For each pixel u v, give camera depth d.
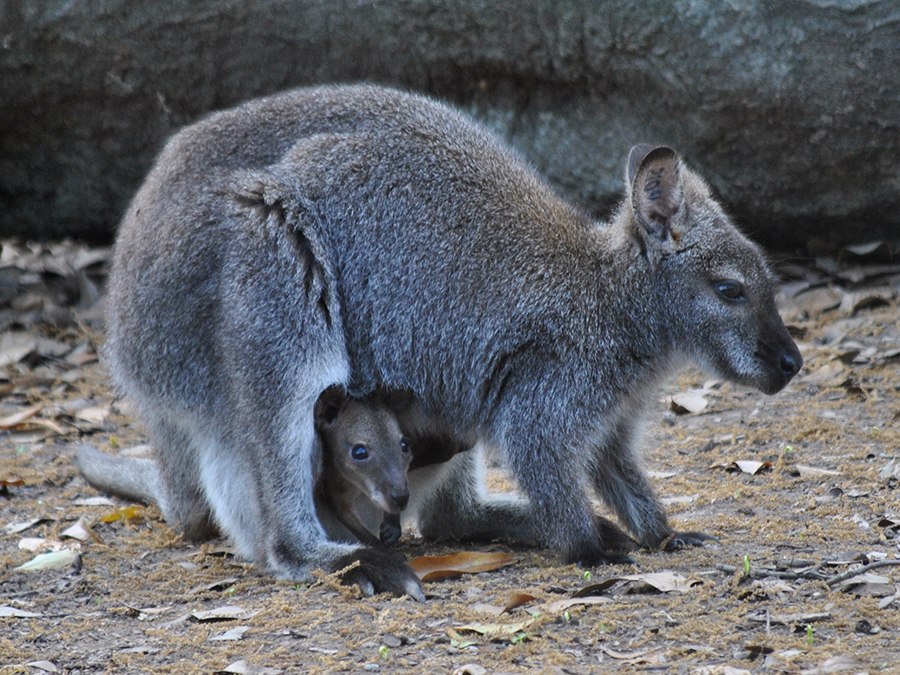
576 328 9.37
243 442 9.16
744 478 10.93
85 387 14.92
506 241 9.52
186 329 9.39
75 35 16.83
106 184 18.11
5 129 17.83
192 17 16.52
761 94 15.16
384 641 7.39
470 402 9.59
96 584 8.96
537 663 6.91
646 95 15.80
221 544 10.18
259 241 9.12
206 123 10.12
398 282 9.49
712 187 16.03
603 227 9.95
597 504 11.09
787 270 16.30
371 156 9.59
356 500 9.74
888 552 8.49
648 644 7.09
